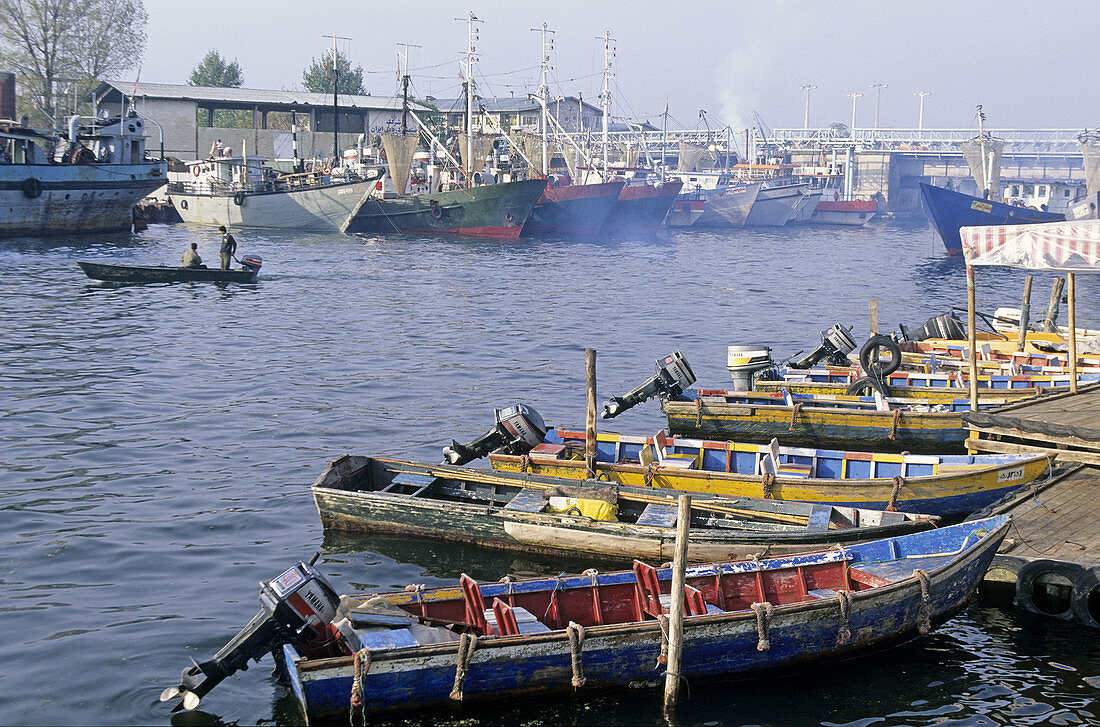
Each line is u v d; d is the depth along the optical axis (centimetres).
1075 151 12031
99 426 2219
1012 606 1362
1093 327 4138
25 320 3525
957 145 13325
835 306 4738
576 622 1205
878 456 1741
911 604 1212
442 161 9550
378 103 10931
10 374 2700
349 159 8706
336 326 3697
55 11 7950
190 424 2262
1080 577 1288
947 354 2847
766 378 2712
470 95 8994
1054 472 1731
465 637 1039
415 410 2459
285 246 6962
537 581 1194
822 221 13238
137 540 1564
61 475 1870
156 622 1284
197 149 9856
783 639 1152
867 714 1098
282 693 1128
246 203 8181
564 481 1625
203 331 3475
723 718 1084
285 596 1070
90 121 7469
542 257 6938
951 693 1142
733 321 4175
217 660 1051
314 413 2397
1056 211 10075
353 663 1012
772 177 13388
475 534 1570
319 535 1620
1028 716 1093
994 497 1678
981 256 1869
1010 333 3197
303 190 7994
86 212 6619
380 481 1742
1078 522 1477
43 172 6216
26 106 8300
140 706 1088
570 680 1098
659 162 13875
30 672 1150
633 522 1609
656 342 3594
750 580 1259
